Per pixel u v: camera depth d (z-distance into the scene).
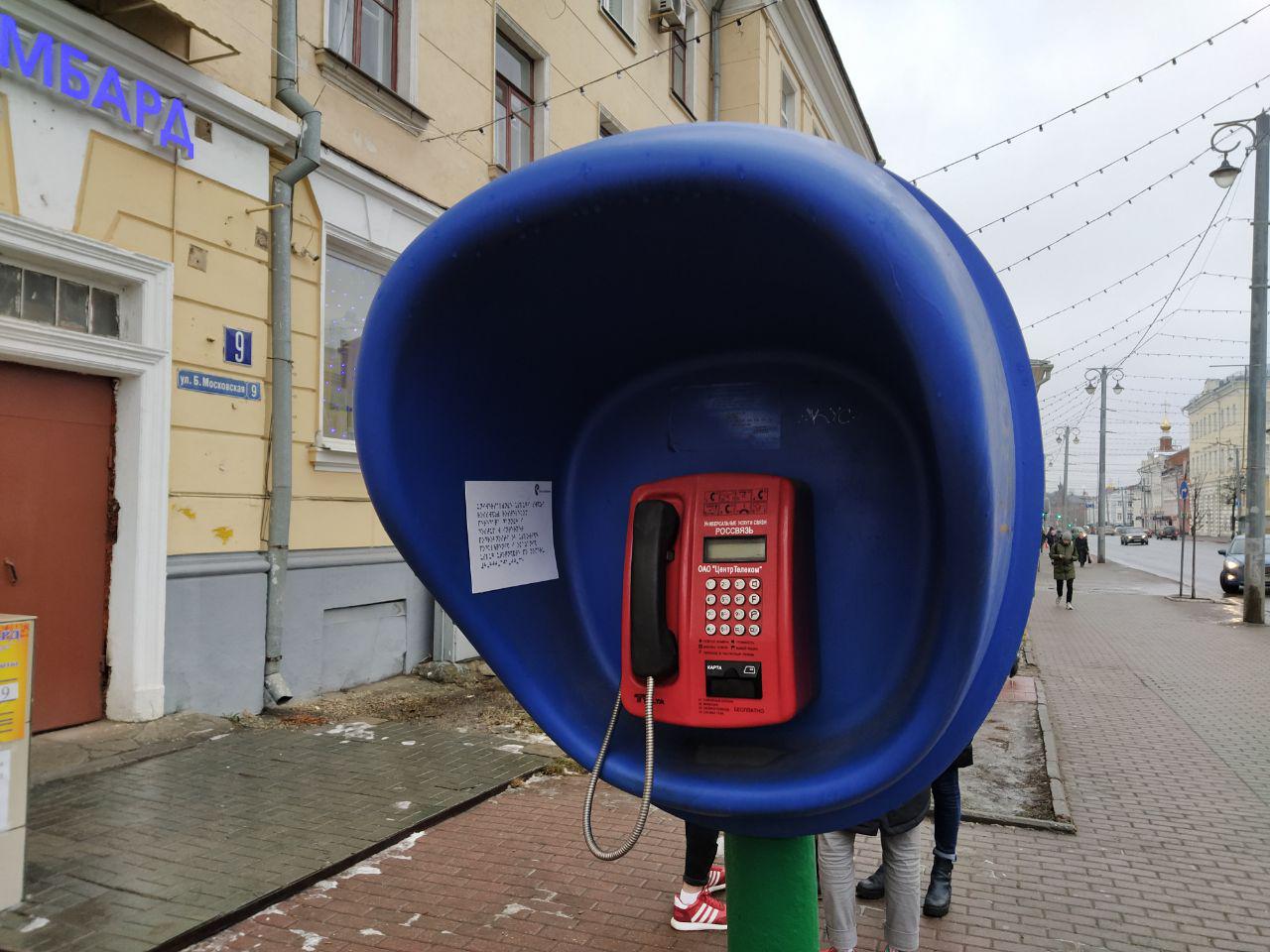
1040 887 3.69
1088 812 4.71
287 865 3.54
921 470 1.43
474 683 7.25
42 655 4.97
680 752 1.50
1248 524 14.37
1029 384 1.47
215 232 5.75
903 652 1.42
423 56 7.75
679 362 1.68
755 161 1.12
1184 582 24.14
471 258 1.35
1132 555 43.00
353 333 7.32
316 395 6.67
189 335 5.57
